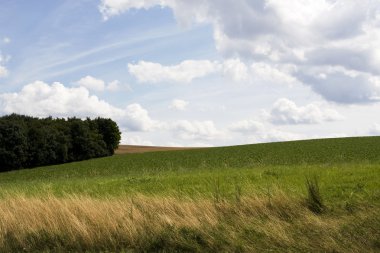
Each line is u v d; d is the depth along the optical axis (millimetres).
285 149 49188
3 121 69750
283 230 8352
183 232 8719
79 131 81938
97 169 49469
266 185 14359
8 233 9578
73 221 9305
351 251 7277
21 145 69750
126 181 21688
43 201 11828
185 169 31094
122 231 8859
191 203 10438
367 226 8320
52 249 8766
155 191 16484
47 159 74562
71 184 24766
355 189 12742
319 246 7594
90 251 8461
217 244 8094
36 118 87625
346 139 58375
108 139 89250
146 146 107562
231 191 13641
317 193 10375
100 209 10039
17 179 49969
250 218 9383
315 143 54781
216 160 43625
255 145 62844
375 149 40062
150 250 8305
